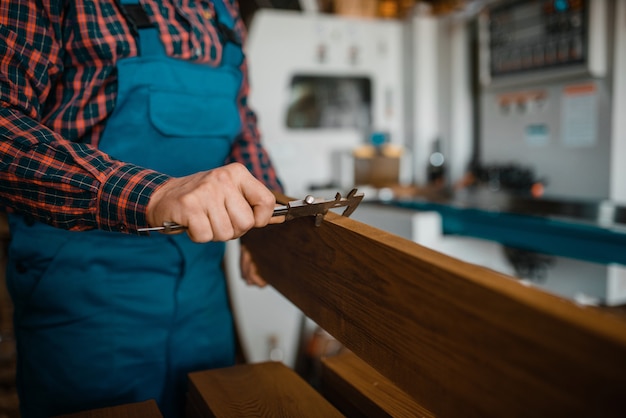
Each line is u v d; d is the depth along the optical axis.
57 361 1.00
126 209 0.69
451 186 3.19
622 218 1.76
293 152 2.96
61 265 0.99
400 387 0.58
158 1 1.01
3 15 0.84
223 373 0.92
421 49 3.11
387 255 0.57
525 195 2.66
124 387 1.03
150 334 1.04
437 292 0.49
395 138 3.25
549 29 2.54
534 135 2.76
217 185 0.63
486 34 2.91
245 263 1.13
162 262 1.05
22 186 0.75
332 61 2.99
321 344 2.75
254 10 2.90
